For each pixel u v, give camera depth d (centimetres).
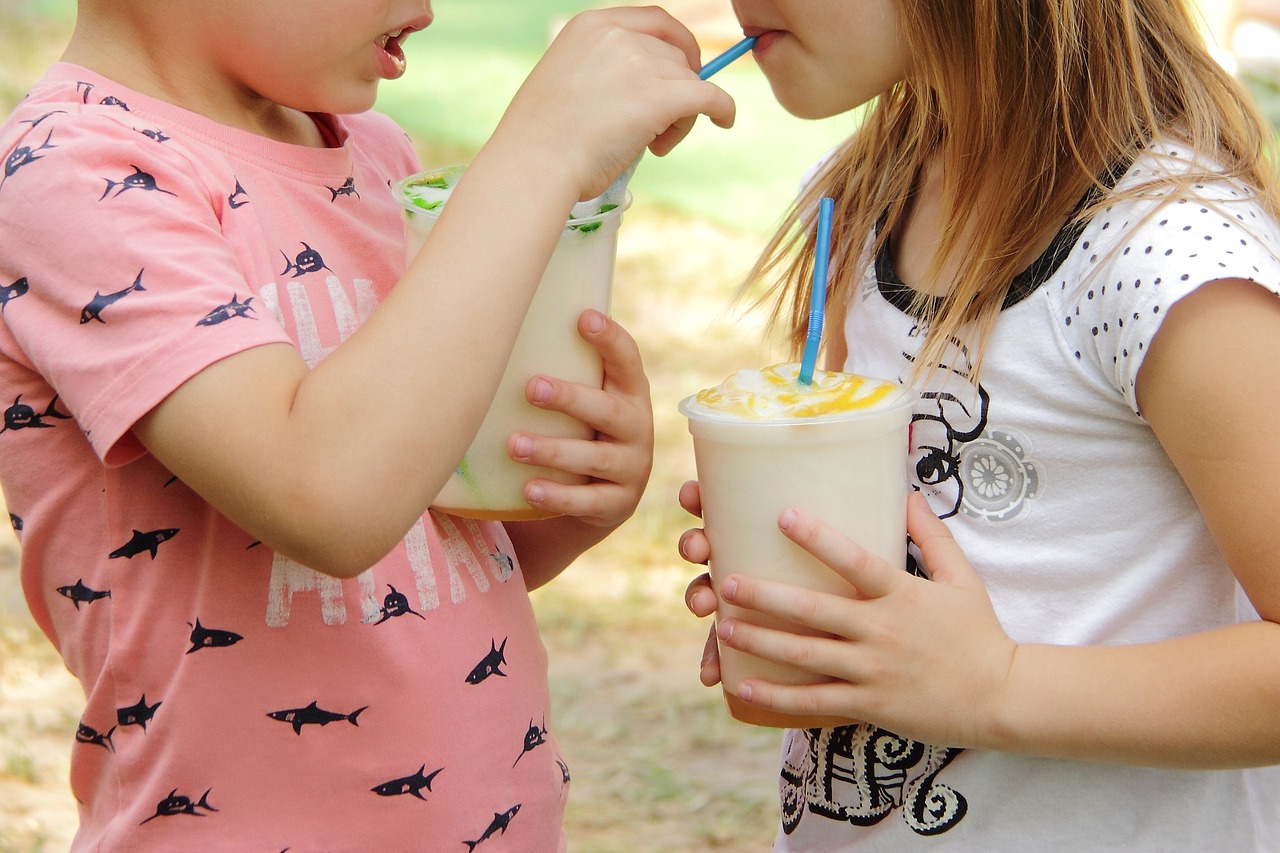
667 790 277
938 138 151
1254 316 116
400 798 131
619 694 315
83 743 135
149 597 127
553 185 117
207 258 115
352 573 113
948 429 134
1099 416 127
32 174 117
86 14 132
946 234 137
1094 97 129
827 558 120
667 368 487
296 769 128
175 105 130
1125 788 132
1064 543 131
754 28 142
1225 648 119
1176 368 117
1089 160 129
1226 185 126
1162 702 119
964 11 132
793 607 121
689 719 305
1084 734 121
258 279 128
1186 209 121
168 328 110
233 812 128
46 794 269
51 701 304
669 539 387
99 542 128
